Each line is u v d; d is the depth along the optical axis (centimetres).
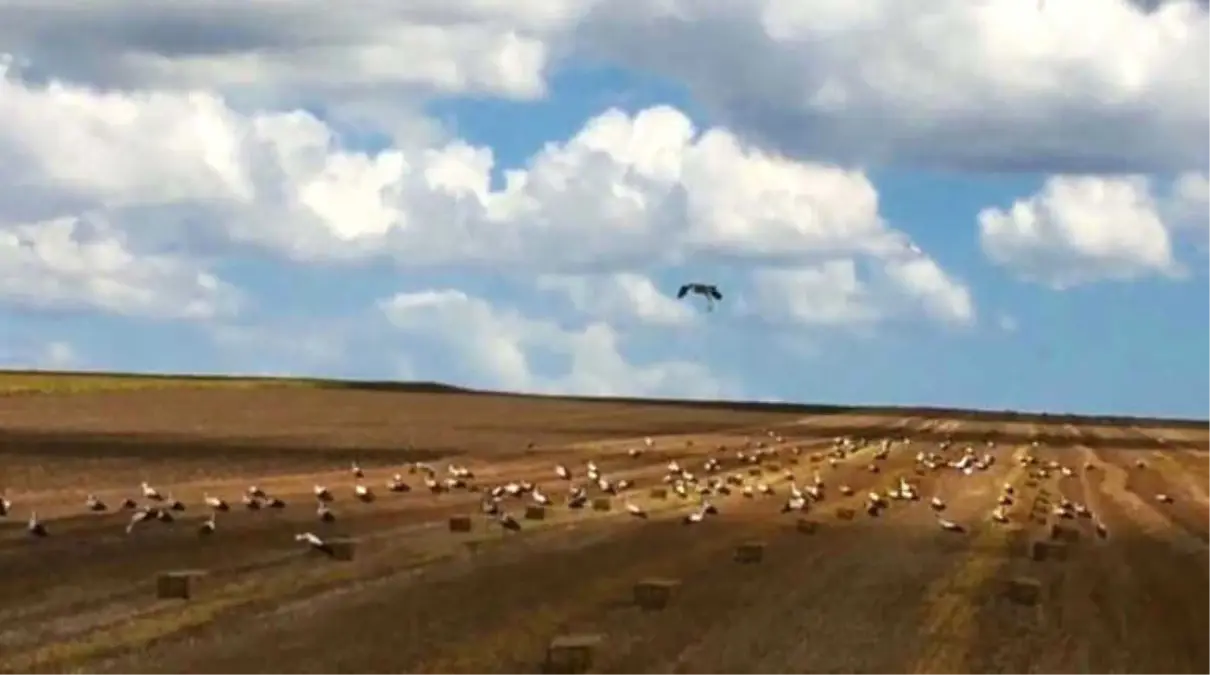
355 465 11750
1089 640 5250
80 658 4344
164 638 4666
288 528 7600
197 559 6372
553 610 5422
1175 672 4762
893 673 4538
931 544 8119
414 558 6738
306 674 4188
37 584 5606
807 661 4659
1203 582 7012
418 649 4594
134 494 8969
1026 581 6138
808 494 10550
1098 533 8906
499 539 7606
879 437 19975
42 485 9388
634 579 6309
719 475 12769
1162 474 15175
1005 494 11212
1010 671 4638
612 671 4366
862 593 6147
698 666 4516
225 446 13388
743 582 6338
